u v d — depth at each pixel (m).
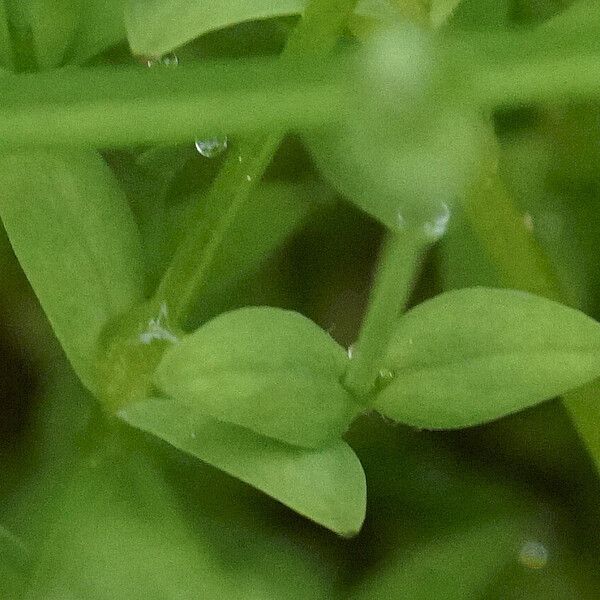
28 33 0.12
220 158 0.13
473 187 0.12
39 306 0.13
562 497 0.13
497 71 0.10
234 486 0.13
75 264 0.12
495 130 0.13
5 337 0.13
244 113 0.10
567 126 0.13
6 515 0.12
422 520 0.13
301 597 0.13
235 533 0.13
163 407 0.11
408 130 0.10
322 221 0.13
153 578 0.12
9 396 0.13
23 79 0.11
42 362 0.13
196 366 0.11
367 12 0.12
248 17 0.11
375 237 0.13
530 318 0.11
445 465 0.13
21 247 0.12
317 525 0.13
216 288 0.13
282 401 0.11
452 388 0.11
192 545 0.12
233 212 0.12
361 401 0.11
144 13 0.11
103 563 0.12
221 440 0.11
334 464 0.11
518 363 0.11
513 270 0.12
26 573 0.12
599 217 0.13
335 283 0.13
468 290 0.11
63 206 0.12
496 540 0.13
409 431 0.13
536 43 0.10
